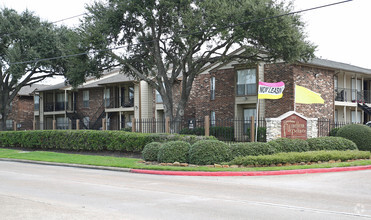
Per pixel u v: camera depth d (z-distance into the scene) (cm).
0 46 3747
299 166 1580
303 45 2347
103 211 810
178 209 830
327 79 3097
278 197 980
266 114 2891
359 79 3712
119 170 1675
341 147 1981
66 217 754
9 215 772
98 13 2589
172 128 2369
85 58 2659
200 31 2195
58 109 4847
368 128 2167
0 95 3966
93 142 2314
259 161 1603
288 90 2772
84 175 1502
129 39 2814
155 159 1806
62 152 2505
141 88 3897
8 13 3631
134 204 887
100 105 4338
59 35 3766
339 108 3441
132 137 2103
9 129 5303
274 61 2548
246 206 862
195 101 3581
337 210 822
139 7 2391
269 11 2175
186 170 1552
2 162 2127
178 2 2378
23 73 3588
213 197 980
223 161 1658
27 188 1145
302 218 745
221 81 3169
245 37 2278
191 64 2638
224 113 3133
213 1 2241
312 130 2136
